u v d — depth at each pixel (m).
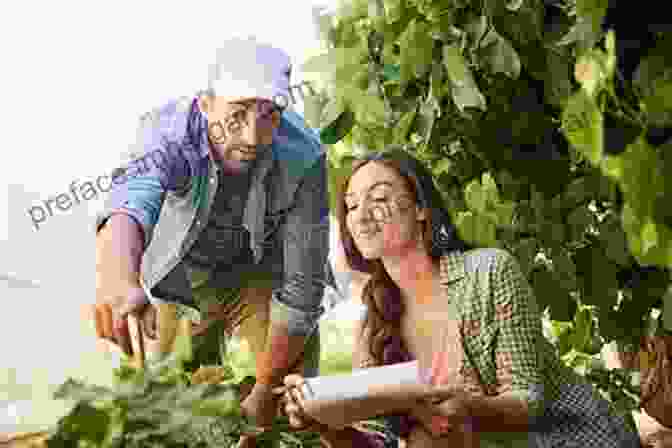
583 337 1.95
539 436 1.61
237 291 2.06
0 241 1.89
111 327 1.85
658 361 2.05
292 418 1.55
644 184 0.93
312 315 2.08
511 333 1.61
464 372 1.62
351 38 2.02
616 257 1.67
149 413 1.29
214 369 1.45
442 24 1.81
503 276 1.63
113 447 1.24
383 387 1.52
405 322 1.68
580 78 1.09
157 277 2.02
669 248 0.93
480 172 1.94
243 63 1.98
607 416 1.67
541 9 1.75
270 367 2.05
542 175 1.82
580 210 1.73
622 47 1.23
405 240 1.68
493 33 1.75
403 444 1.62
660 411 2.10
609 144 1.18
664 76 1.08
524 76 1.85
